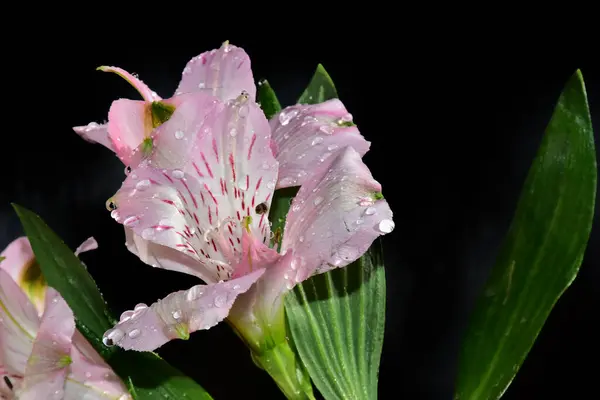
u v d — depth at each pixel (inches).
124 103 16.2
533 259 16.7
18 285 16.5
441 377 28.6
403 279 28.8
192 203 16.3
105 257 27.6
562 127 16.7
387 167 29.0
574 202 16.6
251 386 28.0
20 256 16.8
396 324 28.7
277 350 16.5
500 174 28.5
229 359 28.2
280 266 16.2
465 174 28.7
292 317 16.6
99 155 28.0
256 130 16.3
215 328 28.3
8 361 16.4
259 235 16.6
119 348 16.7
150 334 15.7
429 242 28.8
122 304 27.3
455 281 28.6
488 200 28.5
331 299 16.7
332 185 16.1
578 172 16.6
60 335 16.0
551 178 16.7
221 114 16.2
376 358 16.7
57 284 16.8
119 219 16.1
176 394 16.6
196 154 16.3
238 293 15.8
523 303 16.7
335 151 16.6
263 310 16.3
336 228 15.9
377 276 16.8
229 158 16.3
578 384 27.8
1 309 16.3
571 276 16.5
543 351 28.1
